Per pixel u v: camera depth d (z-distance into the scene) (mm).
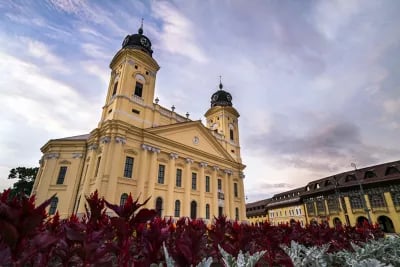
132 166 22203
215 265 5500
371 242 6340
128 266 2746
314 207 45094
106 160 20312
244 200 35719
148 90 27203
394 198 32125
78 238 2783
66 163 23625
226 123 40750
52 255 3602
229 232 4941
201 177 28953
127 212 2924
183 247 2574
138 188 21562
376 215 33625
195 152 29266
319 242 6238
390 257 4664
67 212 20734
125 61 26312
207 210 28578
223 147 34344
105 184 19438
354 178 39406
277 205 55812
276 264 5094
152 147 24188
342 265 4473
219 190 31672
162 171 24938
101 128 22547
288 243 5852
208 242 6066
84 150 24047
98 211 3441
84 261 2633
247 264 2980
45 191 21953
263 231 5746
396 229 30984
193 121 30406
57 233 3848
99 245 2871
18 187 34938
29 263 3203
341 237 7199
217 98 44125
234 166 36469
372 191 34906
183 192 26047
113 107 23750
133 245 3549
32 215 2193
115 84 26609
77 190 22125
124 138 21922
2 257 1984
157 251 2670
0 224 1973
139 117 24984
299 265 3695
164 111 28797
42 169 25297
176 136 27766
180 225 6375
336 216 39656
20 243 2123
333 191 40969
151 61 28156
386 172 34750
